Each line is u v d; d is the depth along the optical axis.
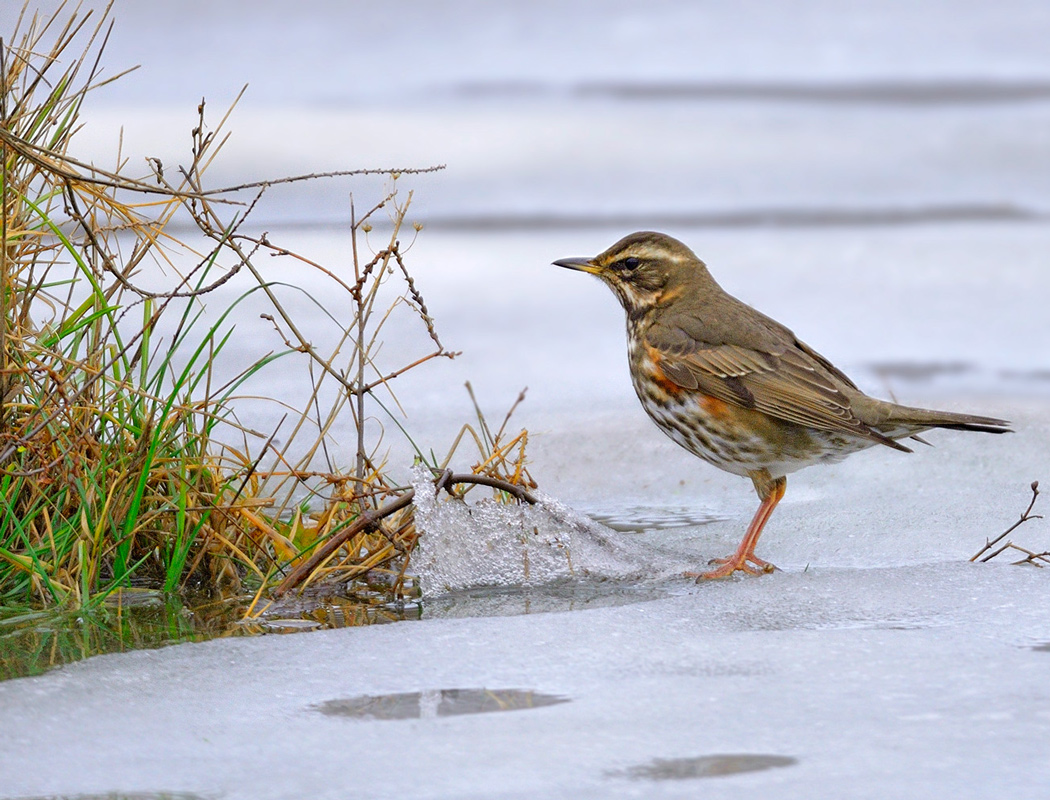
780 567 11.09
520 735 7.19
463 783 6.61
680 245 13.19
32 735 7.24
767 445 12.14
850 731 7.17
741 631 8.99
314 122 30.08
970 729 7.17
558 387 17.41
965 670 8.08
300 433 14.80
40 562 10.02
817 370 12.23
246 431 11.30
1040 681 7.87
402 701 7.73
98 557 10.14
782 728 7.23
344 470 13.42
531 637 8.88
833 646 8.59
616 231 25.48
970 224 26.34
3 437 9.95
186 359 16.39
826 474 14.04
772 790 6.48
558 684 7.98
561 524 11.16
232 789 6.58
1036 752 6.86
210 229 11.38
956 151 30.91
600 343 19.44
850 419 11.63
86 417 10.55
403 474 13.65
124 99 30.67
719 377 12.21
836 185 28.67
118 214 11.73
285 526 11.30
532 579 10.81
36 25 12.23
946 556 11.23
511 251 23.94
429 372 17.69
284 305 19.16
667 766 6.77
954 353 18.86
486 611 9.93
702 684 7.93
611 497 13.69
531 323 20.19
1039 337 19.61
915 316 20.80
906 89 35.78
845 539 11.86
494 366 18.20
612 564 11.02
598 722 7.35
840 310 21.06
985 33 40.47
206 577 10.68
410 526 10.88
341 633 8.99
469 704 7.67
